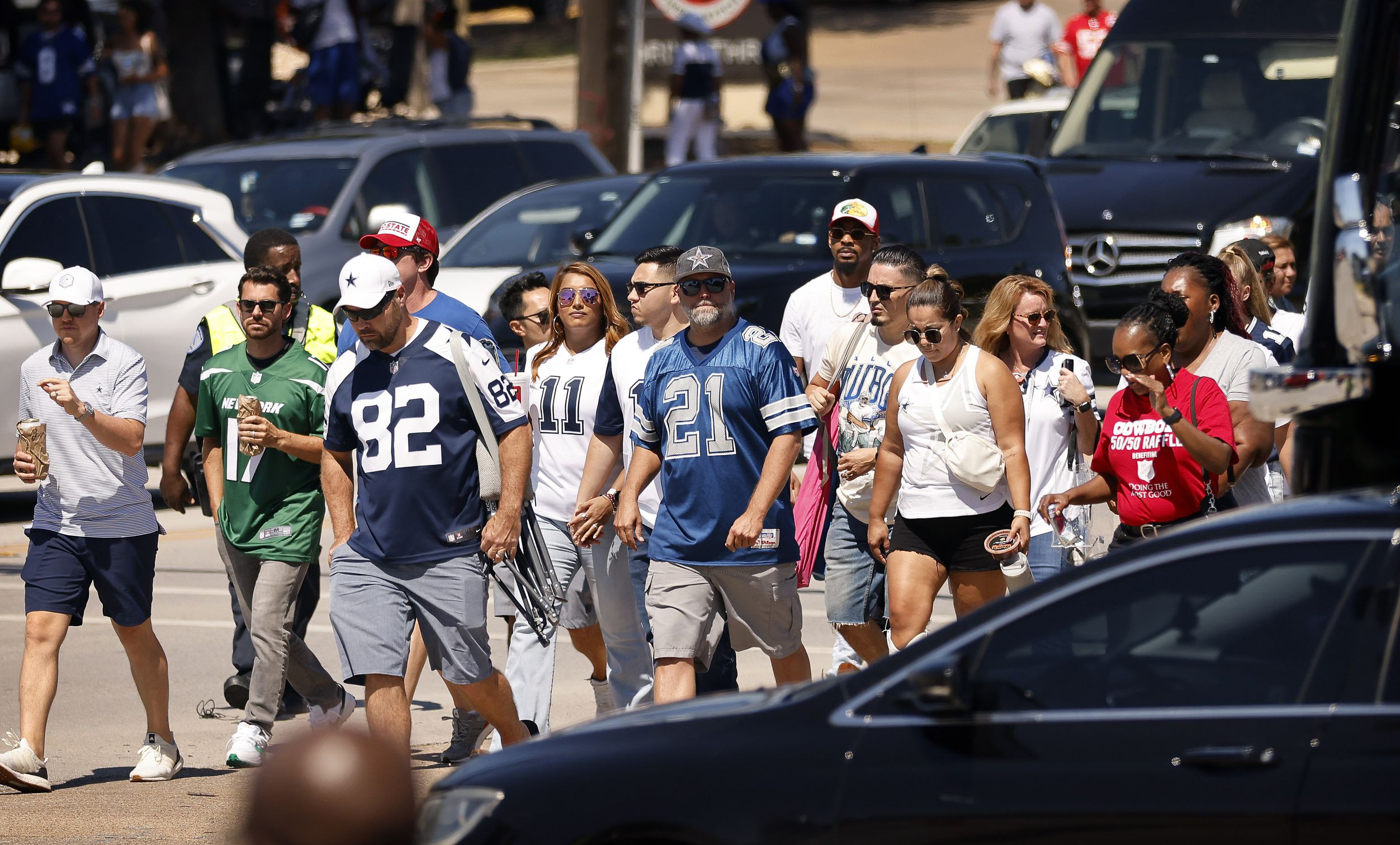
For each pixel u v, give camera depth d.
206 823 23.53
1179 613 15.39
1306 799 14.30
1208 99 58.25
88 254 48.38
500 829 16.12
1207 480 24.81
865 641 28.86
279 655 27.22
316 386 27.52
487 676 24.69
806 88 95.44
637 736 16.58
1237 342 25.81
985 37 160.00
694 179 48.97
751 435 25.39
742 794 15.69
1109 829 14.78
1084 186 56.31
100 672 34.59
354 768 6.89
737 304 43.53
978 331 28.48
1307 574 15.10
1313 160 55.06
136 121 93.31
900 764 15.48
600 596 28.27
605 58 85.75
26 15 96.56
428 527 24.08
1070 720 15.25
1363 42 20.22
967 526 26.19
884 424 28.11
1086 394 27.47
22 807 24.70
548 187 57.19
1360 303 19.86
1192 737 14.82
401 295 24.02
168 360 49.56
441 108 99.62
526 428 24.50
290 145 61.06
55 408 26.78
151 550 27.22
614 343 29.14
